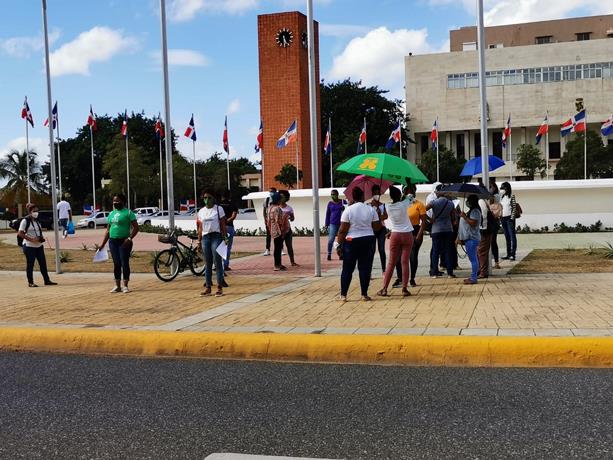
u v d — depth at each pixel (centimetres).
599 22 8088
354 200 1041
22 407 570
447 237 1326
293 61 5697
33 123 4794
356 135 6850
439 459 425
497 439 459
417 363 709
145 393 610
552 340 688
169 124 1520
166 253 1470
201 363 737
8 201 7131
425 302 1013
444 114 7644
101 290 1334
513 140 7719
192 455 444
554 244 2202
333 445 456
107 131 8975
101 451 457
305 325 846
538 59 7331
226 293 1212
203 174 8656
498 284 1201
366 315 909
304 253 2130
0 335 850
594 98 7194
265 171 5788
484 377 638
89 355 799
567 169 6372
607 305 924
